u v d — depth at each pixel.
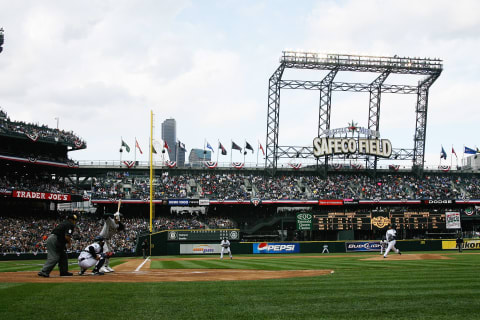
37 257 51.41
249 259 42.53
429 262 29.34
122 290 11.67
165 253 63.69
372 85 79.50
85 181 81.88
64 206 87.06
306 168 82.44
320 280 14.99
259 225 72.81
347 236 71.44
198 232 64.62
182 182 76.75
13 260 49.03
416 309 9.22
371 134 78.62
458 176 84.62
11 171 66.94
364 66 75.56
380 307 9.42
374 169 81.12
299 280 14.98
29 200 65.94
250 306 9.45
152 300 10.11
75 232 60.88
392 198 77.12
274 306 9.47
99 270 17.14
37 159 61.53
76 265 30.77
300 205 78.56
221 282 14.05
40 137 62.38
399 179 82.62
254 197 74.31
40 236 56.81
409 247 63.69
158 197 72.06
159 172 77.69
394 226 71.75
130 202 70.00
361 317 8.45
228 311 8.91
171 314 8.59
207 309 9.11
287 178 80.25
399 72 78.00
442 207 80.81
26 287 11.92
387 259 35.59
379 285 13.30
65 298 10.20
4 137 61.34
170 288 12.22
